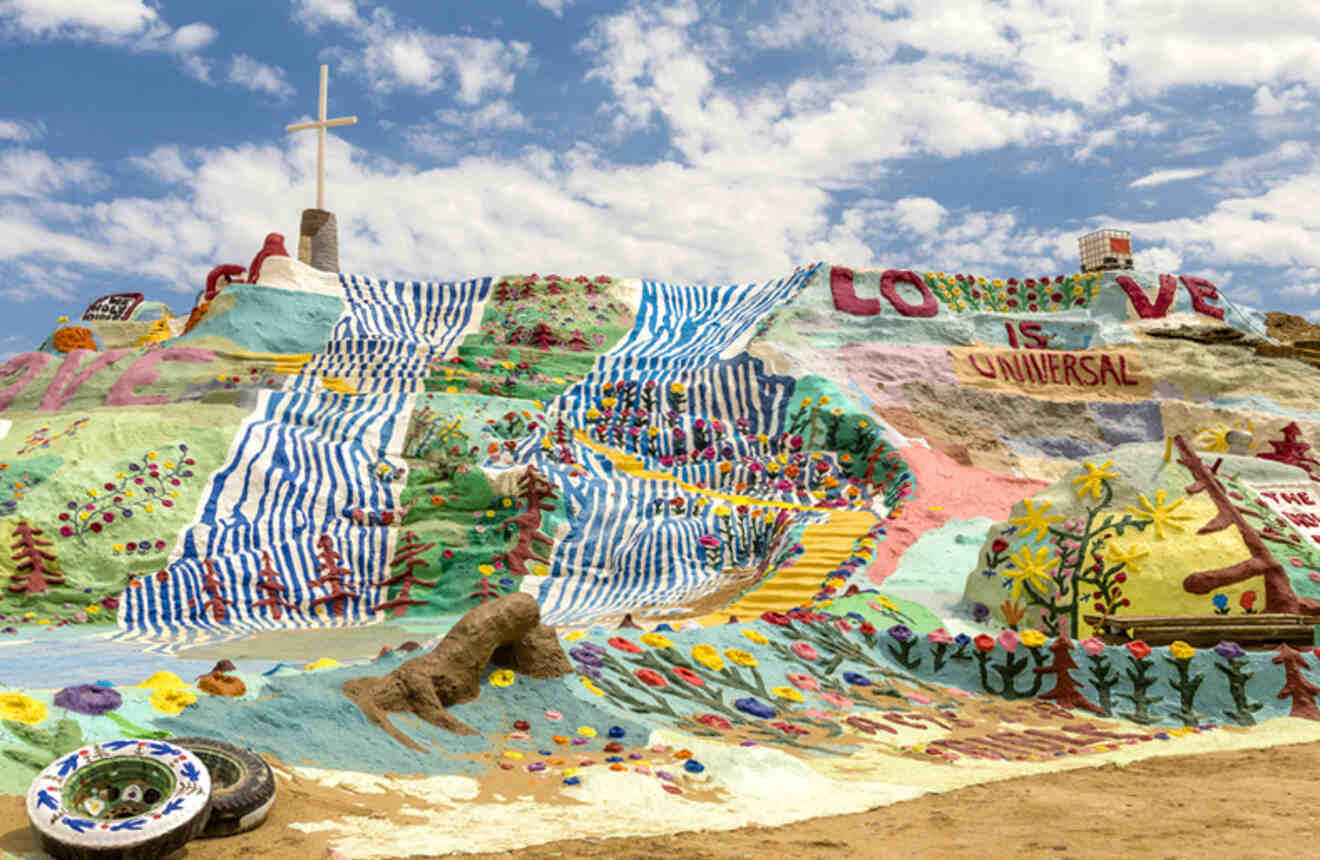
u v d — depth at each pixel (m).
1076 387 32.09
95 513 21.16
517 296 35.28
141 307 50.81
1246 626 14.31
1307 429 30.67
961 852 6.24
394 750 8.11
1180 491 16.25
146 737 7.12
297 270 34.69
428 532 23.12
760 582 20.00
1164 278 36.38
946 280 35.91
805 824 7.11
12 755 6.54
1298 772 9.50
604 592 22.28
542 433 26.91
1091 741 11.26
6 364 31.97
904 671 13.62
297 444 24.64
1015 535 17.03
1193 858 5.99
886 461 25.80
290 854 5.90
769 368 29.95
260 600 21.02
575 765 8.45
